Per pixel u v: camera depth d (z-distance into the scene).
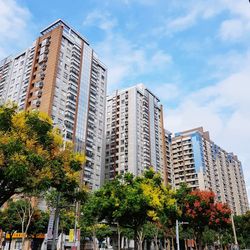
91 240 62.66
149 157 90.44
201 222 28.61
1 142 13.66
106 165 90.50
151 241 76.06
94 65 81.38
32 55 76.00
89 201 25.22
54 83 66.56
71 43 75.62
